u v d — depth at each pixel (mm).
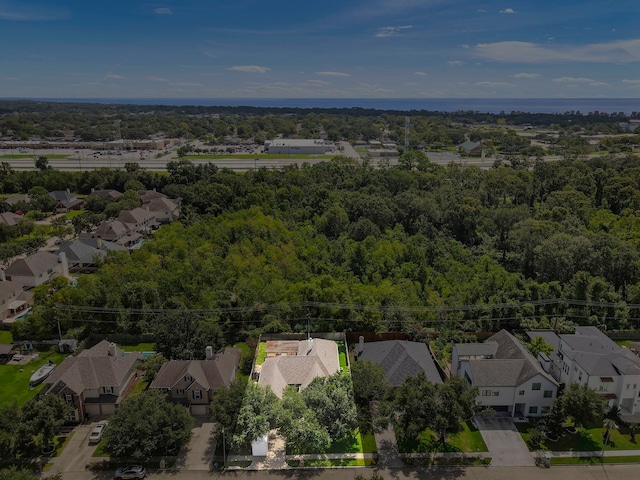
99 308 68688
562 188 131125
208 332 62062
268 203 123062
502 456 47500
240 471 45875
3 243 105438
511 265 96562
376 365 55438
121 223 114938
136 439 44594
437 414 46469
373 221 115250
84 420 52844
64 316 67688
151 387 53719
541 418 53000
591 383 52250
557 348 61812
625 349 59438
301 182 144000
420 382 49062
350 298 71438
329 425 48594
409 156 194250
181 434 46312
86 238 102688
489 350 58719
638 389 52281
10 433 46188
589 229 104000
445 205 119375
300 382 55875
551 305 72062
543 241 85562
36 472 45125
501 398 53094
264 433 47562
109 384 53562
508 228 105625
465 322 69250
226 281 76750
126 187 151250
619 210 122312
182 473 45562
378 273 82312
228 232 99938
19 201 137000
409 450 48438
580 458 47281
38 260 89000
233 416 48062
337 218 110875
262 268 80938
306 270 84000
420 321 68500
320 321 69062
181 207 132375
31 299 81375
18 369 62219
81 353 58312
